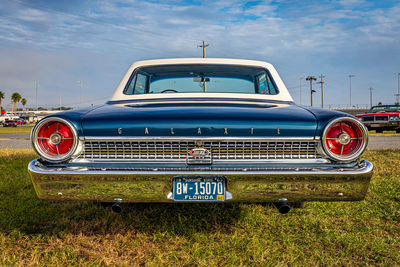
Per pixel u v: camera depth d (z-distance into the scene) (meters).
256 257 1.96
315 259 1.97
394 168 4.46
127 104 2.29
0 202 2.95
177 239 2.19
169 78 2.87
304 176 1.82
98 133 1.84
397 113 12.22
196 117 1.85
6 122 43.62
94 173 1.80
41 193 1.88
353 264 1.92
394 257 2.00
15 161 5.11
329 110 1.98
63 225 2.42
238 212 2.74
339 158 1.83
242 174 1.81
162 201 1.88
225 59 2.90
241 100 2.46
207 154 1.86
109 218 2.57
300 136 1.86
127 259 1.94
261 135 1.85
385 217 2.65
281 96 2.63
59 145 1.84
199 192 1.85
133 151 1.87
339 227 2.46
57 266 1.83
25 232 2.29
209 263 1.89
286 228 2.43
